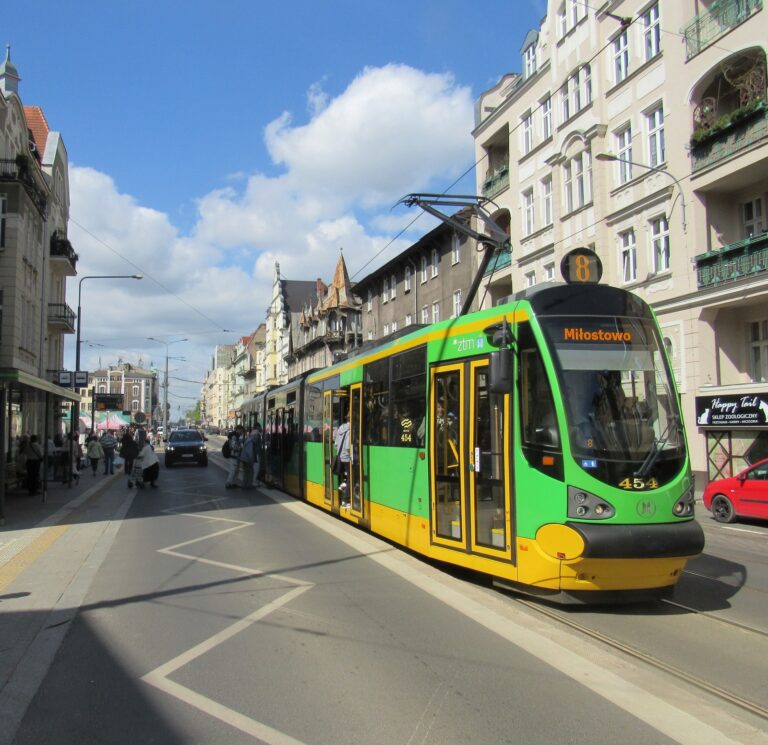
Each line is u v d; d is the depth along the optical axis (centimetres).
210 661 566
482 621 671
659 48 2386
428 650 586
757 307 2136
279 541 1162
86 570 927
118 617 700
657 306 2334
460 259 3747
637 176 2458
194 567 948
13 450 2355
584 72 2762
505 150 3594
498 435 771
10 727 443
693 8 2250
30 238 3023
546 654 573
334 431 1437
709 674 534
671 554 665
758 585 848
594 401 705
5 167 2802
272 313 10156
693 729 430
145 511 1612
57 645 610
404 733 429
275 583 844
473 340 838
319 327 7212
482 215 1638
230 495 1995
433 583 834
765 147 1961
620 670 536
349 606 732
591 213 2669
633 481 679
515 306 773
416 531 948
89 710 470
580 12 2780
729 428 2055
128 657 577
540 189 3055
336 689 502
